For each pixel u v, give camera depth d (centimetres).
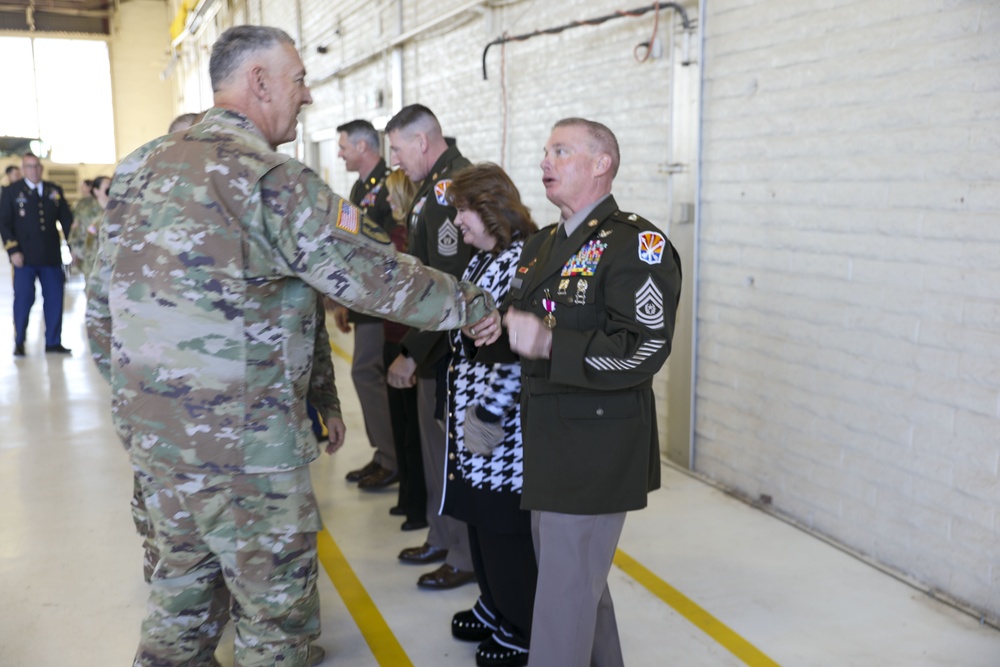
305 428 178
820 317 315
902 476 285
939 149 263
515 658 236
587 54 457
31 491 396
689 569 296
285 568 176
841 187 301
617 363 174
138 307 166
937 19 261
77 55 1923
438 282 179
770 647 245
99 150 1972
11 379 632
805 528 328
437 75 678
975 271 254
